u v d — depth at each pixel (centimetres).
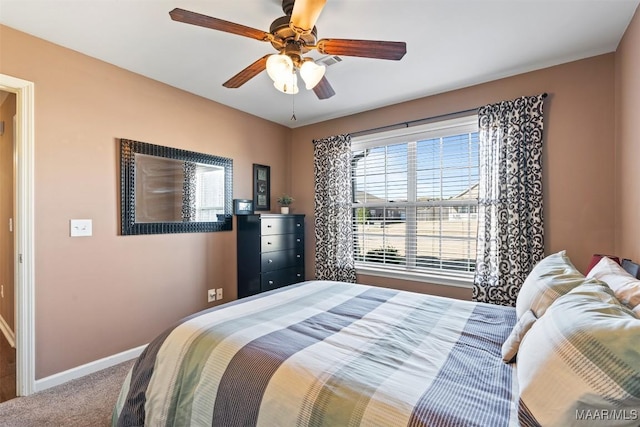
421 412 89
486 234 271
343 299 203
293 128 429
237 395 113
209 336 139
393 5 181
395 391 99
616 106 225
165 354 141
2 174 299
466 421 86
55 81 221
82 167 235
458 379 108
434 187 319
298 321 160
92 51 232
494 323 163
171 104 293
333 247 371
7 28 201
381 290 228
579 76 242
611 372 73
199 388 122
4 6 180
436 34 210
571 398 76
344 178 366
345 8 183
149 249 276
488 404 94
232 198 350
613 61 229
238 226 349
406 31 207
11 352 267
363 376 107
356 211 375
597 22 197
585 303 101
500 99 275
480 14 190
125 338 258
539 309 136
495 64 251
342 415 94
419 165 329
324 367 112
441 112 307
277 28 167
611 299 104
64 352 224
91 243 239
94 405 197
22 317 207
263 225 335
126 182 258
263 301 194
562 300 112
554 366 84
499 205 264
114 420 149
